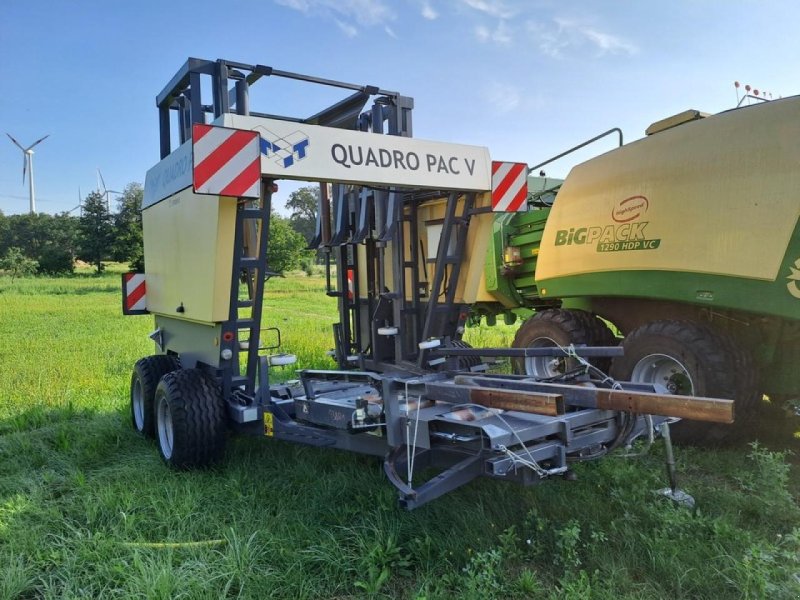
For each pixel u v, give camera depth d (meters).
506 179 5.12
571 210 6.16
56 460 5.10
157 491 4.21
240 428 4.84
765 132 4.59
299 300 24.55
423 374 4.93
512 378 4.03
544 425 3.17
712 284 4.85
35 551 3.41
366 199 5.50
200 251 4.51
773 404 5.71
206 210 4.31
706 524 3.39
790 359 4.91
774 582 2.85
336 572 3.11
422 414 3.45
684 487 4.12
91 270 67.19
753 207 4.59
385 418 3.56
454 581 2.97
